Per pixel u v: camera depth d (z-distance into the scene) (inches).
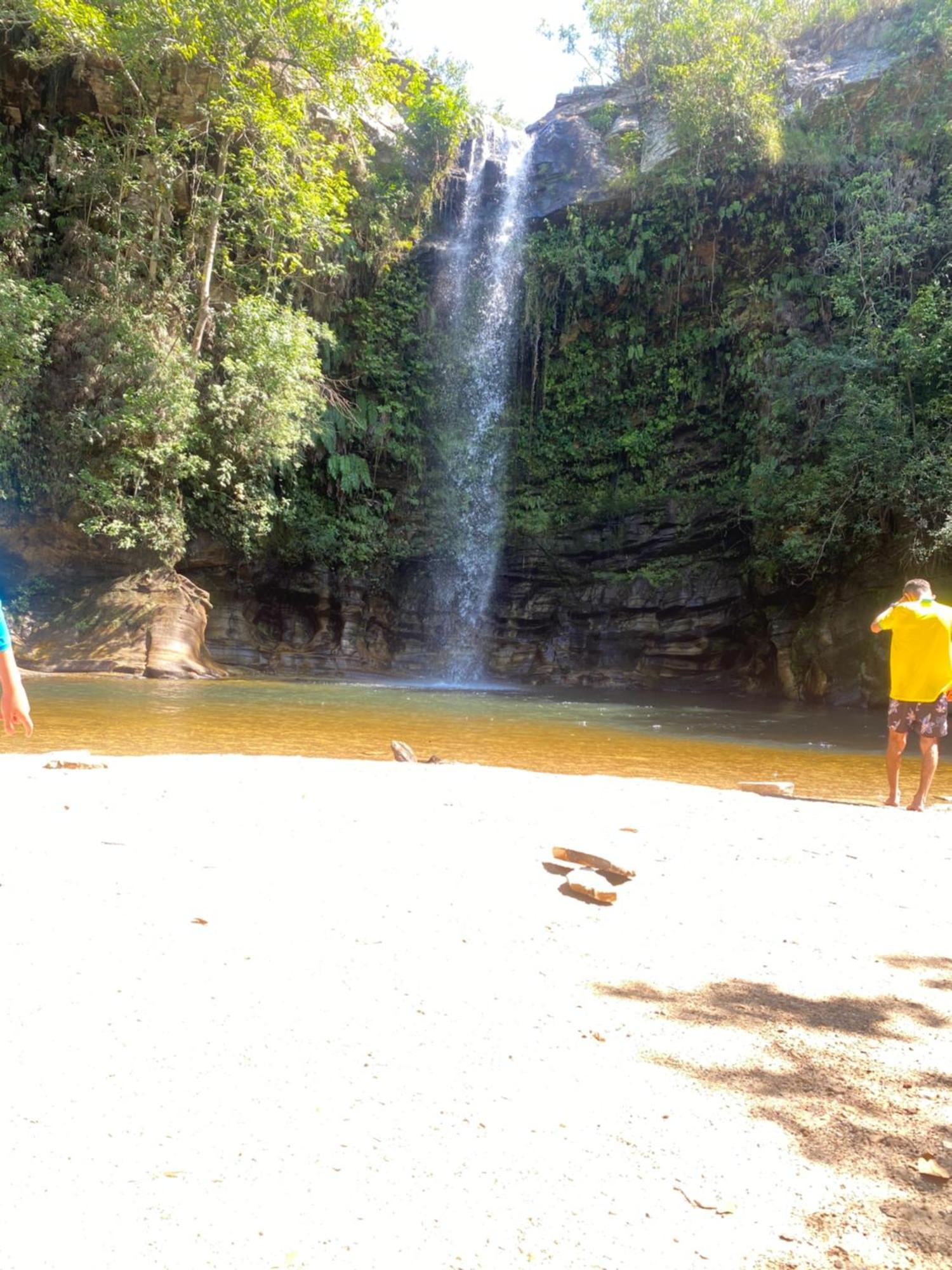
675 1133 78.1
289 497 960.3
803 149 892.6
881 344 758.5
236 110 783.1
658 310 1013.2
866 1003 111.0
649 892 152.5
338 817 189.9
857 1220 67.5
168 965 107.9
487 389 1075.9
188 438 770.2
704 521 964.6
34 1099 76.5
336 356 1006.4
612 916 139.2
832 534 753.0
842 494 757.3
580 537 1029.8
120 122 848.9
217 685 660.7
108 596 761.6
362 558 997.8
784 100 946.1
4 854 148.3
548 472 1067.9
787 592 854.5
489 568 1056.8
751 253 948.6
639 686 962.1
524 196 1068.5
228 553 909.8
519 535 1050.1
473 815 199.3
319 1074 84.1
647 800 230.2
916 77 853.2
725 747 412.5
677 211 970.7
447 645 1040.2
